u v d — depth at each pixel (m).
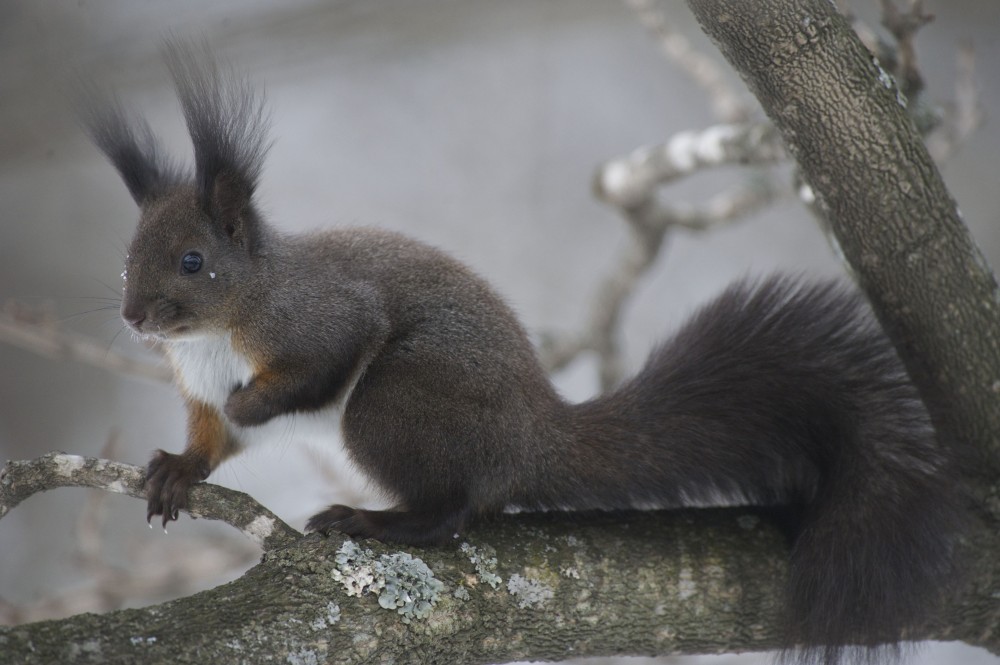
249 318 10.07
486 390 9.30
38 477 8.63
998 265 20.73
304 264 10.27
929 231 9.20
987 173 21.41
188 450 10.12
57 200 20.98
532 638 8.45
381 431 9.38
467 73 22.47
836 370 9.59
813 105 8.81
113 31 20.39
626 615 8.62
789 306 9.88
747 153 12.93
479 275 10.35
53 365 19.58
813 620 8.77
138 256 9.96
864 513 9.05
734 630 8.82
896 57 10.70
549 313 20.78
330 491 14.66
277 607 7.65
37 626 7.10
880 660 8.85
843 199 9.22
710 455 9.63
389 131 21.97
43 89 20.14
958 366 9.48
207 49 14.91
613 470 9.55
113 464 8.91
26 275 20.47
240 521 8.60
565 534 8.90
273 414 10.02
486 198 21.64
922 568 8.93
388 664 7.79
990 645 9.30
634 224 15.10
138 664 7.08
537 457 9.41
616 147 22.03
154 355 13.60
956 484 9.18
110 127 10.62
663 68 22.47
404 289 9.93
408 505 9.19
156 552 13.34
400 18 21.81
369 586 7.94
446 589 8.22
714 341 9.88
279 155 21.45
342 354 9.87
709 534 9.08
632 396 9.80
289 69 22.05
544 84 22.47
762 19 8.46
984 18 21.91
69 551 16.45
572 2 22.23
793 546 9.03
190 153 19.39
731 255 21.44
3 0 20.27
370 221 21.16
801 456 9.66
